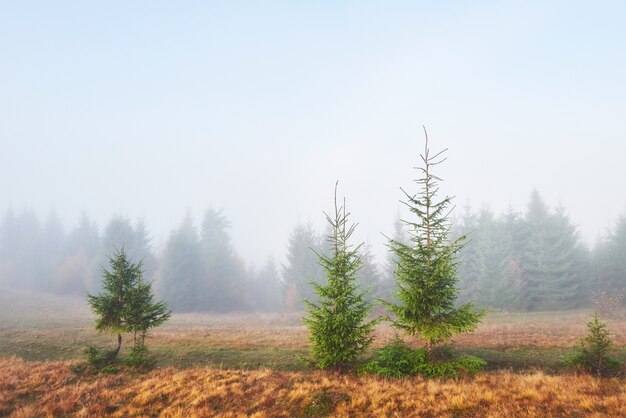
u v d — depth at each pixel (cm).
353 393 1148
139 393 1236
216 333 2478
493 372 1309
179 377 1347
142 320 1545
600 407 968
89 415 1101
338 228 1426
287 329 2855
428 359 1302
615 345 1709
